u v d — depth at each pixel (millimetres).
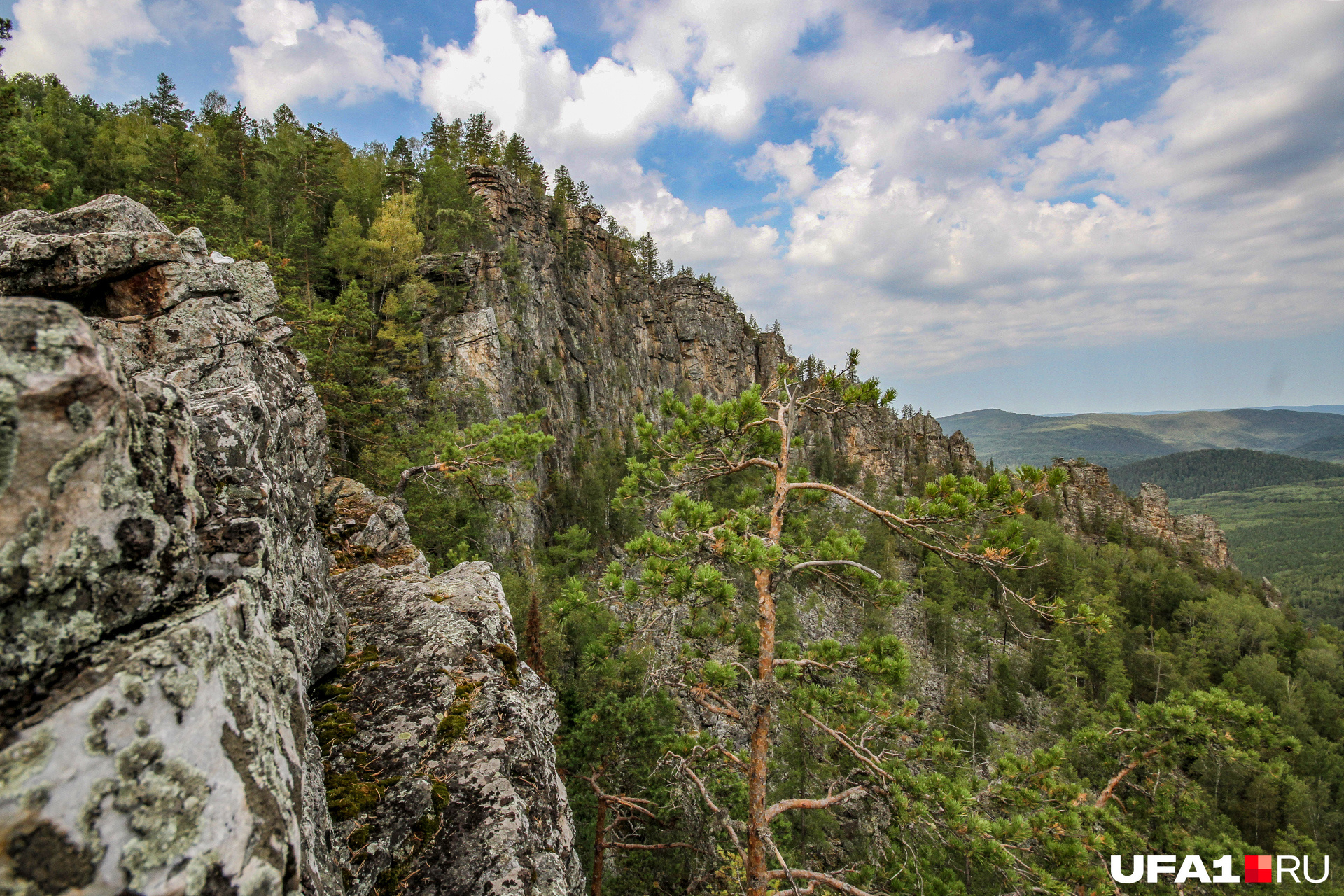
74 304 4051
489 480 18281
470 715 5887
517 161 90062
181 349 4176
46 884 1380
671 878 16984
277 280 25844
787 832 16734
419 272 43188
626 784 16078
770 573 8852
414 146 74688
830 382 9414
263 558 3287
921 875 8727
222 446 3596
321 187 47312
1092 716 48094
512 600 27953
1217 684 65188
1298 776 43438
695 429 9438
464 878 4328
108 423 1943
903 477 130250
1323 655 67562
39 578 1700
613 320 96250
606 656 9414
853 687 10039
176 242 4328
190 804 1784
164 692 1864
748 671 8656
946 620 58375
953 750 9750
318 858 3285
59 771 1499
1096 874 9070
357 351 26297
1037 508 95938
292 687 3309
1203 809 17797
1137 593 82125
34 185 15828
